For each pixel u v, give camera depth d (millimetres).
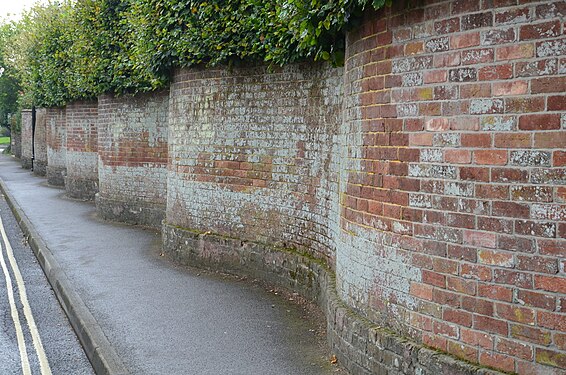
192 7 9109
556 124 3689
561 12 3654
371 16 4953
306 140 7723
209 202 9492
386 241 4770
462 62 4121
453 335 4223
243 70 8727
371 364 4855
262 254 8531
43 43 19906
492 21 3951
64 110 23562
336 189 6859
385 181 4770
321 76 7375
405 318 4594
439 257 4297
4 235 14188
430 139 4344
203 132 9500
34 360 6254
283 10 6289
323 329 6602
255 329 6633
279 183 8281
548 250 3730
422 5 4387
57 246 11586
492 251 3982
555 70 3686
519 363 3865
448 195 4227
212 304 7598
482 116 4016
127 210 14211
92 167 19000
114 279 8930
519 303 3857
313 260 7504
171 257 10258
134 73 13016
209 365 5598
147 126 13523
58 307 8258
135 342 6234
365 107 5055
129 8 12875
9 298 8719
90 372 5926
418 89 4430
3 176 29094
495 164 3955
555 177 3697
